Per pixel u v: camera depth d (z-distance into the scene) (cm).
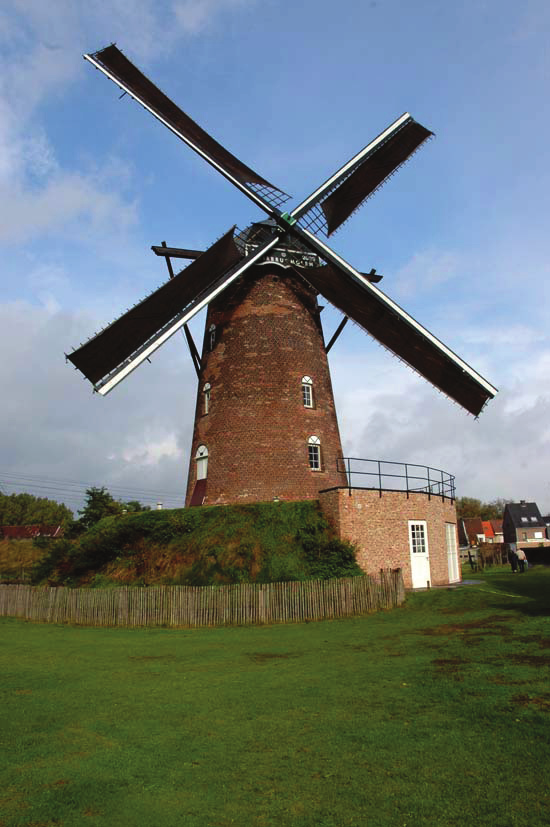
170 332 2427
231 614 1902
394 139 2873
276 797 629
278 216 2748
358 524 2314
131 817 598
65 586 2488
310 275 2766
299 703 953
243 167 2756
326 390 2897
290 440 2666
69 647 1634
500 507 13988
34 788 674
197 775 693
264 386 2712
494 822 557
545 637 1306
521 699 888
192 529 2420
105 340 2194
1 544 5181
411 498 2558
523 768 663
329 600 1881
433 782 643
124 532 2503
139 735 841
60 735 853
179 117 2562
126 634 1839
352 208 2969
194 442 2872
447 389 2641
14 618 2406
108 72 2419
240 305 2841
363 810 593
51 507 11825
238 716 905
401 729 802
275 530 2312
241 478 2606
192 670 1256
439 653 1244
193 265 2347
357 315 2669
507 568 4044
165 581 2244
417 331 2519
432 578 2578
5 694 1102
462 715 843
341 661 1245
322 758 723
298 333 2841
